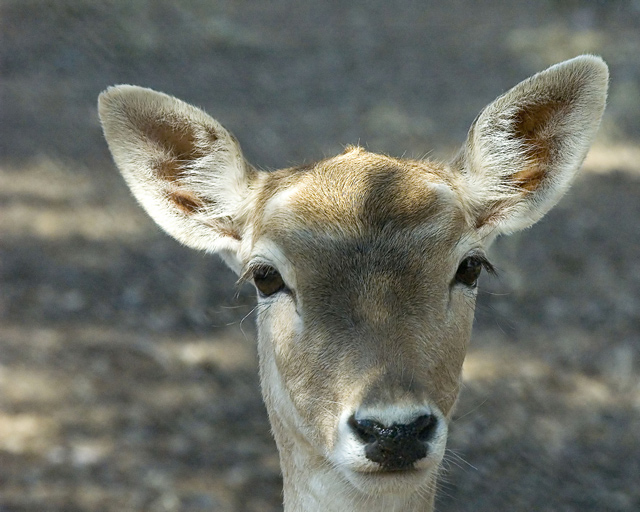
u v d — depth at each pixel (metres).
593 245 18.59
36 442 12.69
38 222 18.75
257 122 23.33
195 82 25.66
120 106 7.43
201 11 30.88
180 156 7.74
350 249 6.55
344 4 34.69
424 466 6.02
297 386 6.62
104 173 20.84
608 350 14.98
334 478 6.88
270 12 32.97
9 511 11.30
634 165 22.23
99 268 17.20
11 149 21.42
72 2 28.80
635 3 31.88
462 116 24.20
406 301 6.41
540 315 16.03
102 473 12.12
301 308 6.57
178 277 17.00
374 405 5.90
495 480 11.96
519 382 14.10
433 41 30.47
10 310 15.79
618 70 26.44
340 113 24.17
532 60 28.23
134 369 14.36
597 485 11.96
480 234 7.59
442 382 6.47
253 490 11.84
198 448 12.66
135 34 27.75
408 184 6.89
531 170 7.70
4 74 24.92
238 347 15.02
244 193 7.68
